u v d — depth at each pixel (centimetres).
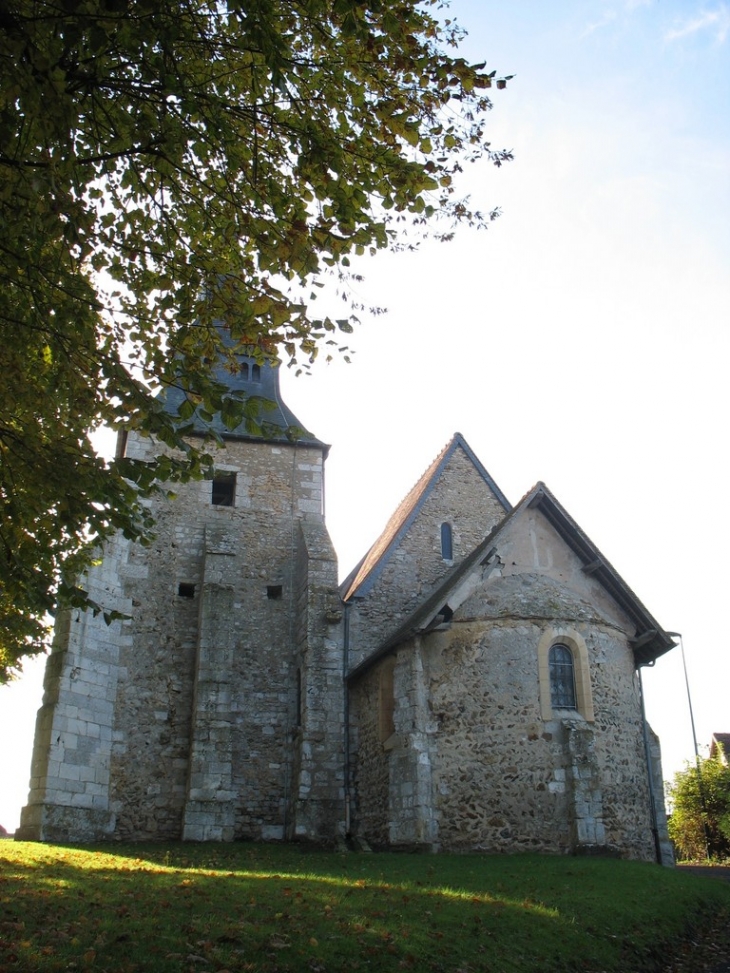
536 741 1712
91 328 776
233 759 2041
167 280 873
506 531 1877
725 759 4628
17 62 611
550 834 1648
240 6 665
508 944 956
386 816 1816
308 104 809
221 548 2136
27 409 839
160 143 774
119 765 1931
